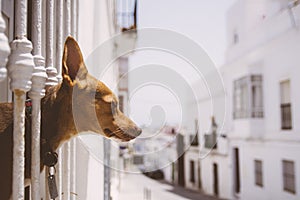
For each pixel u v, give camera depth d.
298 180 10.18
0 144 1.31
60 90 1.45
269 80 11.88
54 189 1.47
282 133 11.05
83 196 2.69
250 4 12.45
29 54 1.18
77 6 2.51
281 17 10.93
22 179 1.21
